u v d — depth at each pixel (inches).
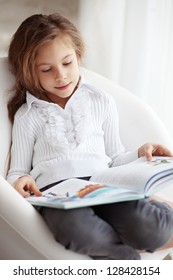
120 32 77.6
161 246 47.4
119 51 78.4
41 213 48.1
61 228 44.1
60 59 55.2
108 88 63.3
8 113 57.9
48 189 51.4
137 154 57.6
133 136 61.7
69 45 55.8
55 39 55.2
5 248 48.1
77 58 60.2
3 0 93.1
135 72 74.7
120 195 44.2
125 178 49.0
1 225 46.0
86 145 56.9
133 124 62.0
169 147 59.9
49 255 44.4
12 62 58.9
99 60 80.0
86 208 45.8
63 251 44.7
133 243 46.2
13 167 55.9
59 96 57.4
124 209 46.5
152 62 73.7
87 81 62.8
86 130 57.3
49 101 59.1
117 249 45.3
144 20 72.7
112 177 50.6
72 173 54.9
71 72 56.2
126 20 74.1
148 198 49.9
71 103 58.1
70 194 46.1
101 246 44.6
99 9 78.7
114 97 63.0
